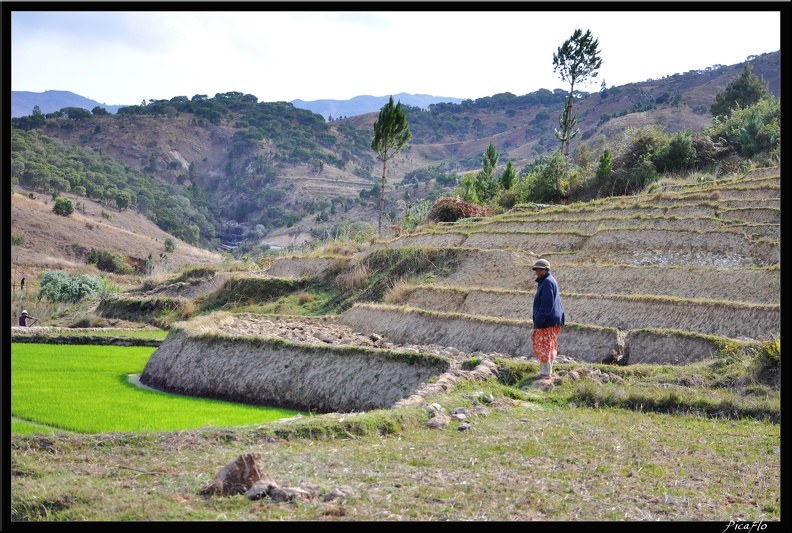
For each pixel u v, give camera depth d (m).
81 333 28.11
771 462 9.48
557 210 35.19
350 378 15.85
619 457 9.52
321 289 32.78
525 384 14.55
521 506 7.38
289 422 10.45
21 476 8.09
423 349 18.86
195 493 7.45
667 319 19.41
